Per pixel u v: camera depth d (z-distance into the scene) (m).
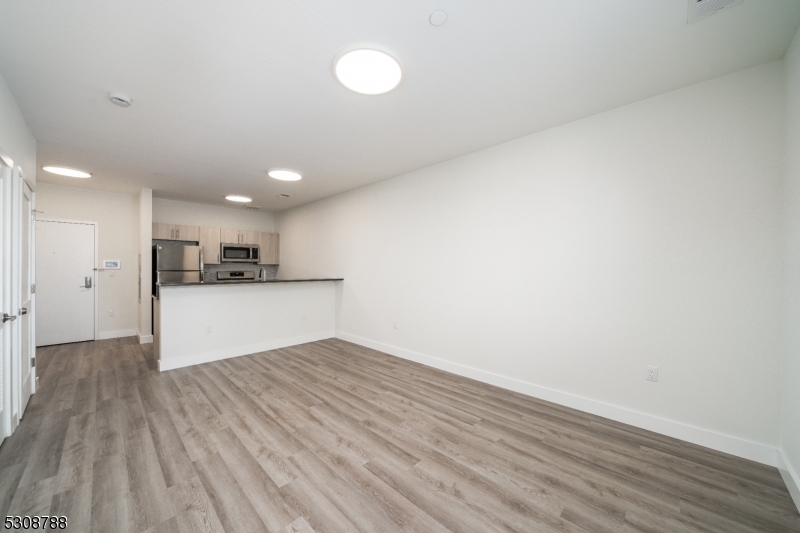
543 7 1.56
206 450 2.09
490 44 1.83
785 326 1.91
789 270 1.86
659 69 2.06
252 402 2.84
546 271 2.93
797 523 1.54
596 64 2.01
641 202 2.43
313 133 3.00
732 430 2.10
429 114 2.64
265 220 7.15
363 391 3.11
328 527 1.49
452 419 2.55
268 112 2.60
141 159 3.68
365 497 1.68
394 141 3.19
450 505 1.63
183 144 3.25
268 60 1.97
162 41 1.80
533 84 2.23
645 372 2.42
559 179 2.85
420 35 1.76
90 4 1.53
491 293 3.33
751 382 2.04
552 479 1.84
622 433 2.35
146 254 5.03
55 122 2.74
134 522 1.50
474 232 3.48
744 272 2.07
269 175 4.30
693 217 2.23
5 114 2.13
